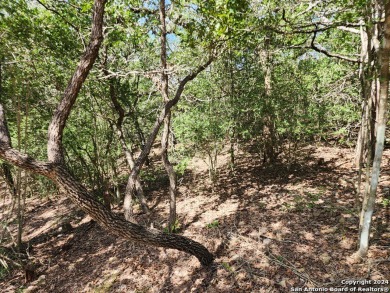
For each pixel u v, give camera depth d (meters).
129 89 7.71
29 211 9.95
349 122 9.16
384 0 2.86
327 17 4.30
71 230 7.51
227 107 7.56
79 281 4.94
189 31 4.43
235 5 3.64
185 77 5.26
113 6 5.49
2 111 3.35
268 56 6.74
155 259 4.98
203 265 4.45
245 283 3.85
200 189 8.19
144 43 6.82
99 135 7.96
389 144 9.40
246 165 9.44
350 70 7.60
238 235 5.09
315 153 9.56
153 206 7.70
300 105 7.82
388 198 5.45
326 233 4.61
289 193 6.64
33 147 8.50
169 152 8.48
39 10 5.59
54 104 6.52
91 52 3.23
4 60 4.96
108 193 8.23
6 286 5.33
